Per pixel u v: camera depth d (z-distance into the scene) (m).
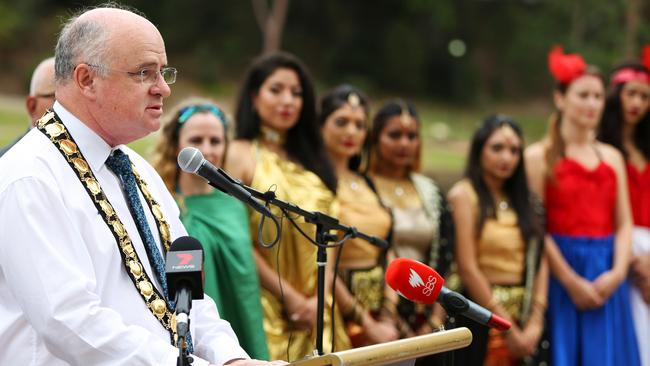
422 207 10.59
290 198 9.15
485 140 10.98
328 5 60.62
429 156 32.97
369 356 4.89
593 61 51.03
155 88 5.52
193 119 8.73
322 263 6.23
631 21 40.53
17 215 5.11
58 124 5.49
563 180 11.60
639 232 12.33
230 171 9.30
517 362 10.91
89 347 5.04
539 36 62.84
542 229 11.20
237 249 8.54
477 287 10.74
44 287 5.04
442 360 6.10
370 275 9.85
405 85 61.41
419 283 6.29
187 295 5.16
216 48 57.94
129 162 5.77
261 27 56.75
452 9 61.84
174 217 6.17
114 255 5.41
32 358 5.27
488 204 10.88
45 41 54.22
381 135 10.67
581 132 11.77
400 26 61.03
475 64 62.84
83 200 5.37
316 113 9.64
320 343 6.09
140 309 5.45
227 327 5.97
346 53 60.72
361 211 9.95
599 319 11.55
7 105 36.38
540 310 10.96
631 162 12.45
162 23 58.09
